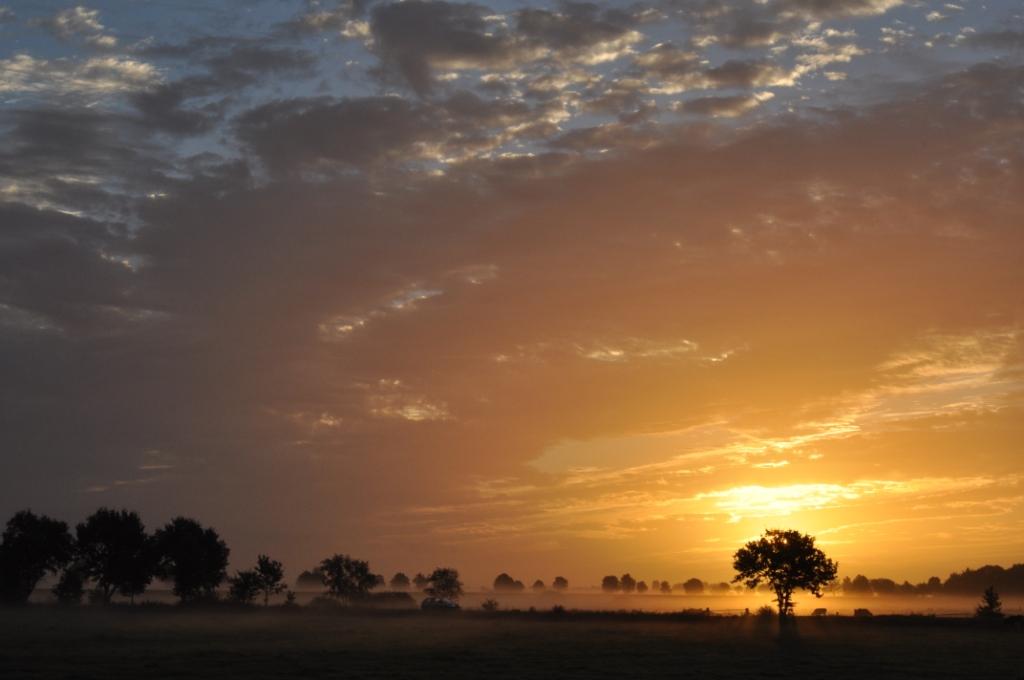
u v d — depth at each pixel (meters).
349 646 80.31
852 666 64.56
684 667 63.09
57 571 140.25
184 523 147.62
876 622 118.94
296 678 53.91
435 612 143.00
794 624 117.94
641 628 113.62
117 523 141.12
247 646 79.69
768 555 121.88
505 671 59.38
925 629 109.69
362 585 161.25
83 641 84.50
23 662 63.44
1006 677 57.44
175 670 58.28
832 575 120.81
